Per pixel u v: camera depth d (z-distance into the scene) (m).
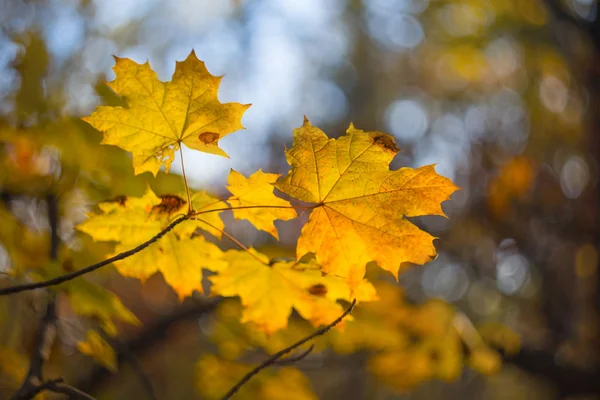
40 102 2.59
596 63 5.36
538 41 6.45
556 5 5.31
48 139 2.48
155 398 2.51
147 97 1.61
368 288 1.64
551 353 4.71
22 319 2.65
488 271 6.28
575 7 5.43
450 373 3.81
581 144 6.04
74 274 1.33
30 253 2.36
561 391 4.66
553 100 6.81
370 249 1.61
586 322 5.59
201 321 4.14
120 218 1.78
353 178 1.57
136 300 5.15
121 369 3.92
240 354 2.90
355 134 1.55
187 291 1.87
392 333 3.40
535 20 6.38
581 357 5.01
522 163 5.68
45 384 1.63
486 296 6.96
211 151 1.63
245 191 1.61
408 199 1.57
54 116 2.60
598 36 5.23
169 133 1.62
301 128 1.57
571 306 5.83
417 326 3.78
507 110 7.49
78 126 2.50
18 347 2.69
